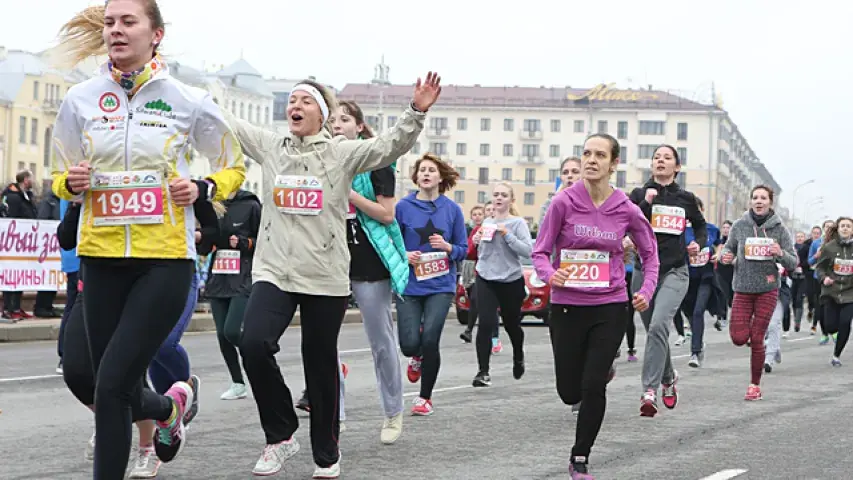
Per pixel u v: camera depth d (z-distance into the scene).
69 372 5.58
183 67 90.31
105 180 5.25
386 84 122.00
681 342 18.80
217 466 7.00
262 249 6.52
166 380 7.03
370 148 6.52
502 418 9.41
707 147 120.06
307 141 6.54
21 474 6.70
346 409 9.86
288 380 12.15
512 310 11.44
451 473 6.99
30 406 9.69
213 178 5.42
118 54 5.24
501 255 11.34
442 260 9.37
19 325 16.70
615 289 6.77
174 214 5.30
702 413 10.05
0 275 17.45
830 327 15.53
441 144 120.50
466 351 16.66
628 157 120.19
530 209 120.12
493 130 120.31
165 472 6.80
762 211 11.46
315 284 6.45
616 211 6.91
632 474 7.08
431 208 9.55
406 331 9.52
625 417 9.73
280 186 6.48
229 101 98.88
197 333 18.97
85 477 6.62
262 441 7.96
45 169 77.44
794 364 15.84
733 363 15.49
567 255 6.84
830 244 15.57
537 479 6.83
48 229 18.31
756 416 9.88
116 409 5.11
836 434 8.86
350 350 16.33
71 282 11.27
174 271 5.28
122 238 5.24
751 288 11.27
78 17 5.80
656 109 119.88
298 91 6.60
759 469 7.31
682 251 9.77
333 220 6.52
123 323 5.20
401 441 8.17
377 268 7.80
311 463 7.16
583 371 6.69
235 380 10.30
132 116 5.29
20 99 74.38
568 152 120.19
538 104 120.06
